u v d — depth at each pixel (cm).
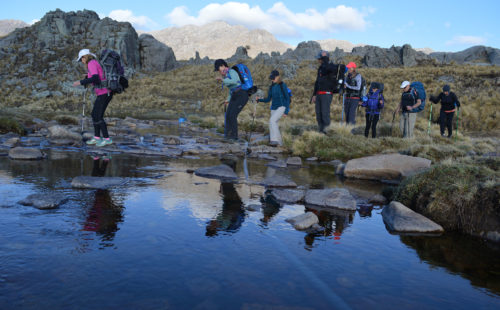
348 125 1169
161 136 1143
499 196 328
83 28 5981
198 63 7050
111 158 645
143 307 155
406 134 1054
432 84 3136
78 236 243
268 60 5591
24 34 5828
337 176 617
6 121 983
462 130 1686
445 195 365
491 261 250
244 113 2252
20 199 330
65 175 460
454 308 176
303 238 275
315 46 6388
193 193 404
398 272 220
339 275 207
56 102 3073
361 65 5244
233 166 653
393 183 571
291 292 178
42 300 157
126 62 5659
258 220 314
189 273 194
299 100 3098
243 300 166
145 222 283
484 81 3055
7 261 196
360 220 346
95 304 156
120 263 202
